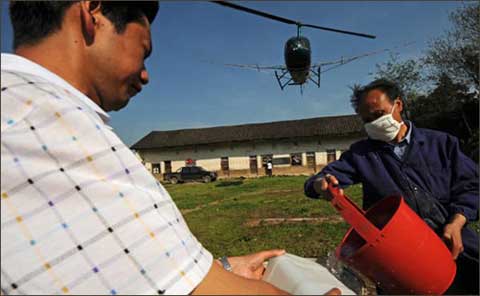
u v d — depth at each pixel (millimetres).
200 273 829
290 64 8305
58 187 716
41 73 813
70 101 788
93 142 772
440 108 20859
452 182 2049
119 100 965
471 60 18453
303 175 31406
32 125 729
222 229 9078
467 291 1924
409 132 2189
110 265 720
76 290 695
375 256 1477
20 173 703
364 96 2191
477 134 17500
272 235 7695
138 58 948
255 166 34094
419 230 1509
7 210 692
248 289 870
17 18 874
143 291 737
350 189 15242
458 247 1825
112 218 741
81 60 881
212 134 36781
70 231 708
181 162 36312
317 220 8969
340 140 31734
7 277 682
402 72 21672
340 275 1498
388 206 1835
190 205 14688
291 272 1059
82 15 866
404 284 1491
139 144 38344
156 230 784
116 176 779
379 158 2184
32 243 690
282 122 36031
